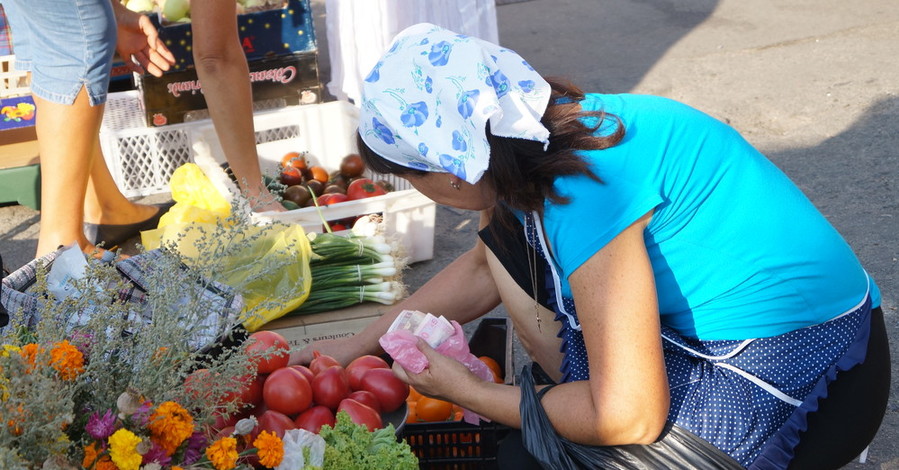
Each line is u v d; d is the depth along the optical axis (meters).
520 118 1.56
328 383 1.94
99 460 1.34
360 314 2.78
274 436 1.46
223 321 1.67
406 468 1.75
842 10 6.58
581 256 1.59
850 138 4.46
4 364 1.28
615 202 1.59
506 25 6.91
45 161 3.03
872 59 5.54
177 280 1.58
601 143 1.62
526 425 1.76
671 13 6.88
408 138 1.54
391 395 2.01
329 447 1.72
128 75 4.54
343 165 3.85
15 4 2.82
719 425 1.69
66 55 2.89
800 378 1.72
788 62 5.62
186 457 1.44
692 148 1.68
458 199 1.70
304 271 2.68
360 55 4.22
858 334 1.77
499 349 2.47
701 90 5.29
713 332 1.73
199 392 1.50
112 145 3.89
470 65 1.54
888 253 3.37
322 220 3.13
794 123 4.71
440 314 2.25
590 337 1.62
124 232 3.58
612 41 6.34
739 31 6.32
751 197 1.70
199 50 3.19
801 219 1.75
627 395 1.59
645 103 1.72
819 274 1.73
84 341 1.50
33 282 2.08
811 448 1.73
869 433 1.78
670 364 1.76
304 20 3.87
